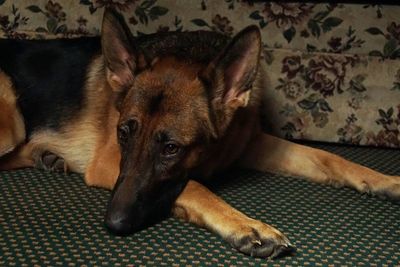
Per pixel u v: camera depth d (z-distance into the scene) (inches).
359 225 56.8
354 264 51.7
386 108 71.4
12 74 63.4
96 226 55.0
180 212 55.7
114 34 56.4
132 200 52.5
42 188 60.9
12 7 72.2
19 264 50.0
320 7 70.6
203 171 58.8
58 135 63.7
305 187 63.2
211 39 61.0
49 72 64.1
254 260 51.6
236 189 62.3
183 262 51.1
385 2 70.4
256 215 57.7
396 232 56.0
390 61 70.9
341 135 72.2
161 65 56.0
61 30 72.4
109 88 62.2
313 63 71.1
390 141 72.0
